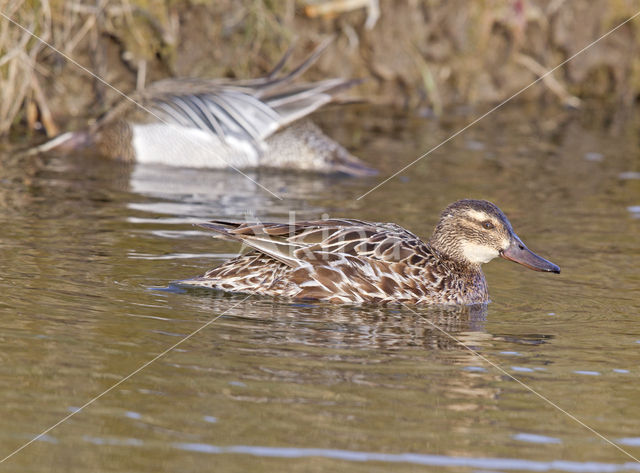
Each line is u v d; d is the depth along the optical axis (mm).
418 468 6504
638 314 10180
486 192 16094
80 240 12023
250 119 18234
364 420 7180
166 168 17750
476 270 11242
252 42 21359
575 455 6793
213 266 11273
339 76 22438
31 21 18609
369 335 9188
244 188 16094
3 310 9102
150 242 12203
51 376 7668
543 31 24500
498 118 22828
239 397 7492
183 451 6605
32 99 19359
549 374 8281
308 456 6602
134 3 20078
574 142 20625
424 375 8148
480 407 7520
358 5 21859
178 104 18422
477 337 9273
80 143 18344
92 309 9367
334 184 16656
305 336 9039
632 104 25266
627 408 7617
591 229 13938
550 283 11430
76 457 6465
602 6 24672
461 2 23344
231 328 9125
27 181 15422
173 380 7746
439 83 23641
